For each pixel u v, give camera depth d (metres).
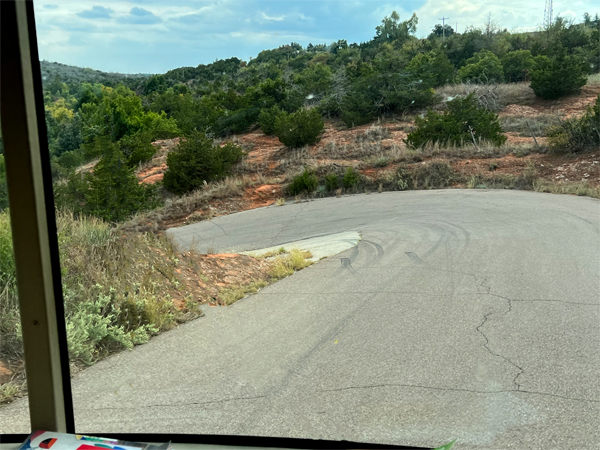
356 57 43.41
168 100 30.12
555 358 3.80
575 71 24.25
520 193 13.56
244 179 18.03
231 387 3.42
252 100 30.09
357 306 5.45
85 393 3.31
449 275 6.61
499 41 38.00
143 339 4.39
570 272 6.41
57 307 1.46
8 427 2.68
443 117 19.48
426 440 2.66
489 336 4.34
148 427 2.79
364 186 16.58
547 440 2.64
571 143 16.44
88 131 14.23
